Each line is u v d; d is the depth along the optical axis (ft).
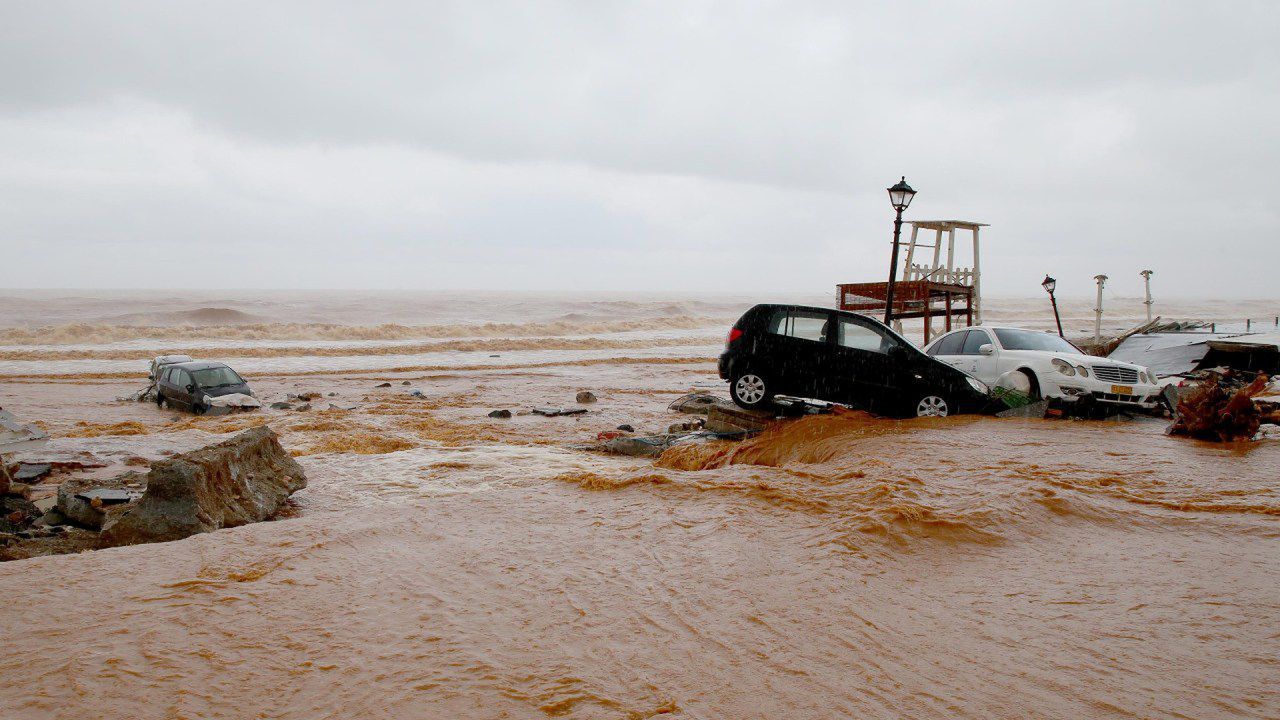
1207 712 8.86
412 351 128.06
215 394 66.54
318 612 12.44
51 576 14.29
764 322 35.58
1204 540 15.66
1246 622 11.44
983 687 9.59
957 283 76.95
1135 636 11.05
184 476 20.83
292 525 17.99
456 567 14.78
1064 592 12.90
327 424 50.14
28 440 35.45
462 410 65.36
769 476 22.20
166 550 16.05
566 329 176.45
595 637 11.30
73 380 91.61
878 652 10.66
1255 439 27.58
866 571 13.99
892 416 34.65
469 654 10.73
